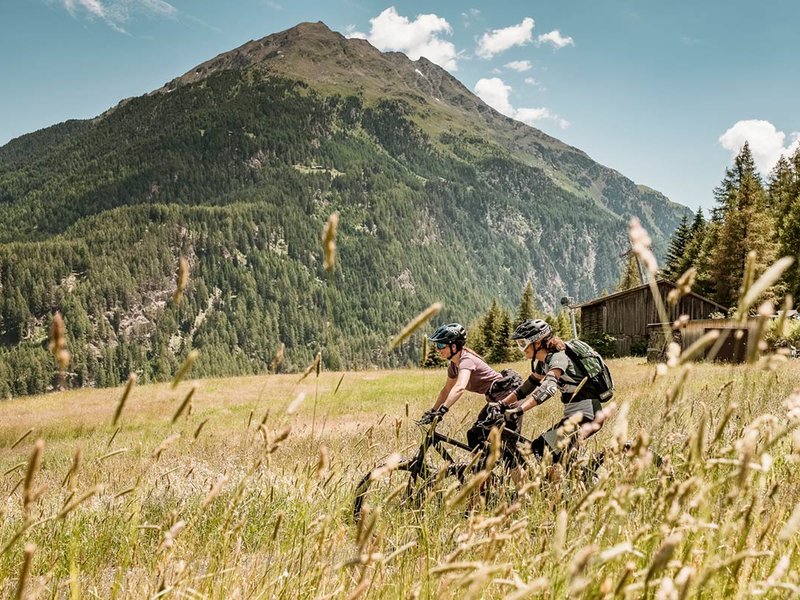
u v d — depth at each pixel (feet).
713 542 5.60
